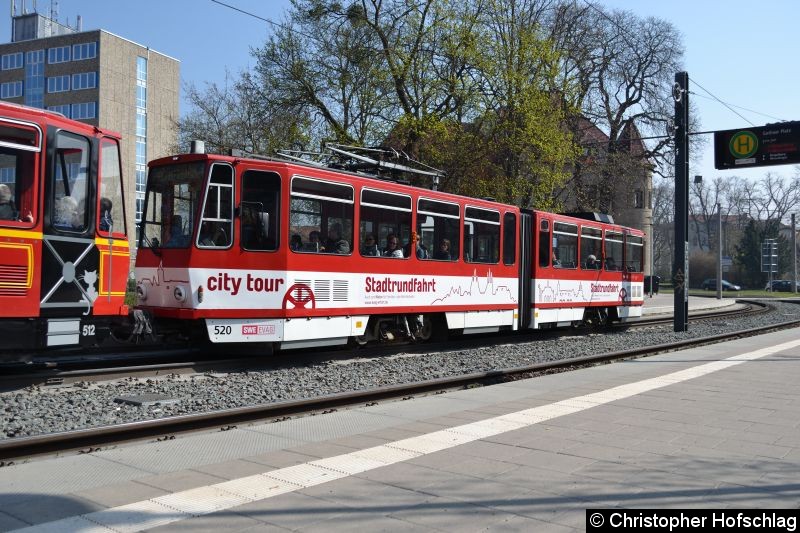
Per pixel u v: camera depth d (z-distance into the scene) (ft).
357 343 52.24
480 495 17.28
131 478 18.70
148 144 233.35
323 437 23.86
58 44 224.74
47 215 31.55
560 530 14.98
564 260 68.39
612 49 137.59
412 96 91.71
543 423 26.00
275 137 93.50
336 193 45.01
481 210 57.62
